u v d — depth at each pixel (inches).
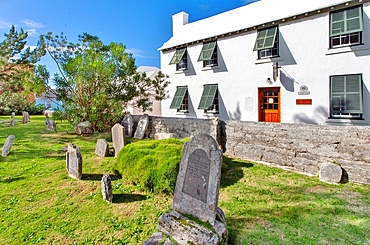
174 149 290.0
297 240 165.2
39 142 475.8
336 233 173.6
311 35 440.1
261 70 514.3
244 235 171.6
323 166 282.4
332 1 418.9
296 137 315.9
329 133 287.9
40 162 343.0
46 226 183.3
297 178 291.0
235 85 565.0
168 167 249.4
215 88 604.1
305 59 450.3
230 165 342.6
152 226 184.7
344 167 275.6
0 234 172.7
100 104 545.0
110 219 195.0
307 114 453.4
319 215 200.7
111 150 417.4
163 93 637.9
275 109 503.8
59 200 227.1
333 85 421.4
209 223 163.2
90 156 379.9
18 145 444.1
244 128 371.6
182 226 163.3
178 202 188.9
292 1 507.2
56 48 578.9
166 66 732.7
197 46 641.6
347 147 274.7
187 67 671.1
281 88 484.1
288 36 469.1
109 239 168.1
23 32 815.7
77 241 165.6
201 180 176.9
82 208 213.0
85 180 278.4
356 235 170.7
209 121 415.8
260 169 325.1
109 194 225.3
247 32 532.4
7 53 776.9
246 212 208.1
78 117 560.1
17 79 812.0
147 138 533.0
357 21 383.6
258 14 546.6
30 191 245.9
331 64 422.6
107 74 509.0
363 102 396.2
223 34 568.4
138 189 257.9
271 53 503.2
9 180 274.8
